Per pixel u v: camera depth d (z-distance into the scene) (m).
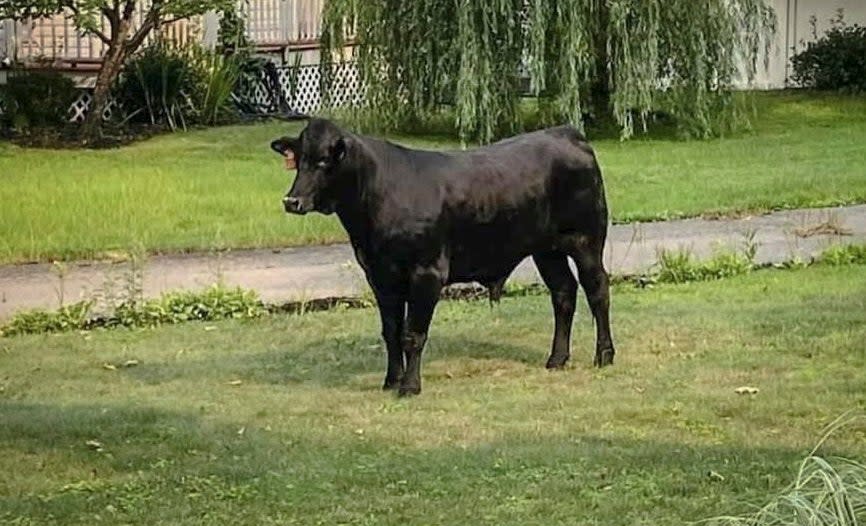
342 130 10.48
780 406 10.46
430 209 10.70
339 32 27.77
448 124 28.56
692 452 9.30
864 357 11.94
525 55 26.14
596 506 8.22
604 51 27.45
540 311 14.11
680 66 27.22
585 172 11.43
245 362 12.22
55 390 11.29
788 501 6.18
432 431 9.95
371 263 10.82
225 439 9.77
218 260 16.97
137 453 9.42
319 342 12.97
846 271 15.98
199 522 8.06
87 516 8.18
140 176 22.83
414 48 26.64
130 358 12.41
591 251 11.59
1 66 28.39
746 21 27.98
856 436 9.73
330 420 10.31
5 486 8.77
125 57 27.30
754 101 30.95
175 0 27.05
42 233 18.22
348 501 8.38
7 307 14.52
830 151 25.73
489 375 11.69
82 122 28.03
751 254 16.30
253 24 32.22
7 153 25.41
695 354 12.18
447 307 14.30
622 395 10.89
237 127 29.25
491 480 8.73
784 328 13.01
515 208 11.06
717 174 23.12
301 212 10.41
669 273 15.72
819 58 33.84
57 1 26.34
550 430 9.95
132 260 15.41
